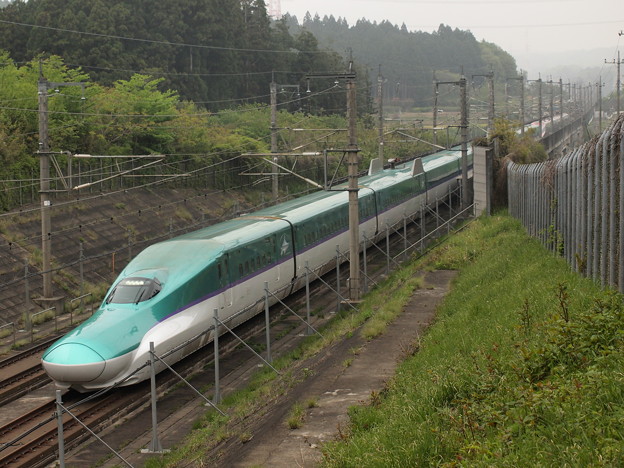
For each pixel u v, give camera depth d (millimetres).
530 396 10102
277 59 97625
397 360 17984
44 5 72312
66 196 44312
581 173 19609
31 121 45531
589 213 18281
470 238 34844
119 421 18344
